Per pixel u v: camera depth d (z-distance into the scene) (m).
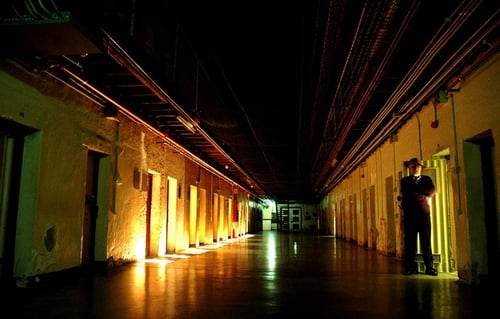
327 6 5.89
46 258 5.16
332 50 6.80
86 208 6.61
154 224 9.52
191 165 12.71
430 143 6.62
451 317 3.52
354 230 16.00
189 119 7.79
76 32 3.87
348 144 11.31
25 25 3.73
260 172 22.81
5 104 4.39
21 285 4.79
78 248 5.96
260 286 5.19
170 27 7.58
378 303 4.11
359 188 14.41
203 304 4.05
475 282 5.16
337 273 6.50
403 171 8.32
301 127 13.41
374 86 6.02
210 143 10.98
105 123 6.82
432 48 4.41
